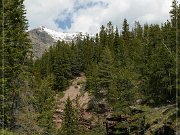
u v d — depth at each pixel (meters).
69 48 128.88
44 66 115.50
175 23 59.00
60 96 101.00
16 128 37.81
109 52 90.44
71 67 118.19
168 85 54.03
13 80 38.66
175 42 57.06
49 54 126.88
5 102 36.12
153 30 85.94
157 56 58.84
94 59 122.19
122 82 65.75
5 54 36.41
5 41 36.97
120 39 116.56
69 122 69.38
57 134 63.72
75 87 108.81
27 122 39.12
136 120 59.50
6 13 37.88
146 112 54.91
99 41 135.75
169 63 55.16
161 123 49.22
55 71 111.31
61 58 113.69
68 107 70.75
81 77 117.31
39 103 54.44
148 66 62.69
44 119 53.72
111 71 84.00
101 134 69.25
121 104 62.31
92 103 85.94
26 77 39.88
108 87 79.88
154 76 59.22
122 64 90.19
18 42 39.34
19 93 38.78
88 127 77.44
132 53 93.12
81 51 125.94
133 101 63.16
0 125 34.81
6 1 38.25
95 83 85.88
